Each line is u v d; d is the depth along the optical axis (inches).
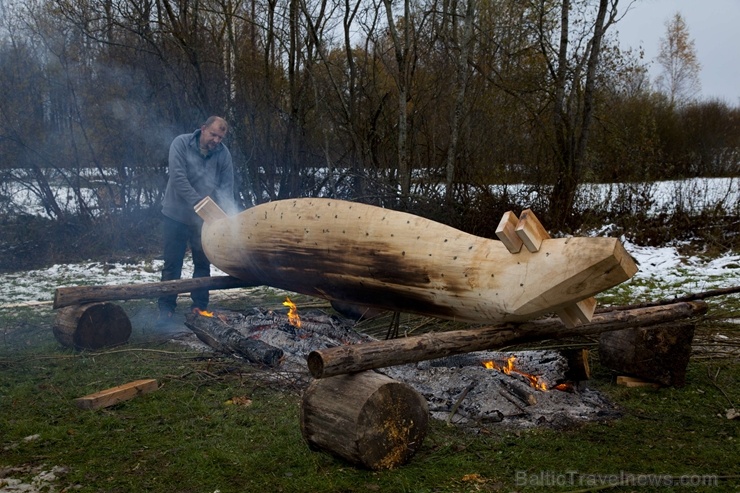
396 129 427.5
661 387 165.3
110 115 421.1
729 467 119.9
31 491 112.0
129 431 137.9
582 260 114.0
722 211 418.0
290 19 432.1
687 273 324.5
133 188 447.2
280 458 123.1
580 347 187.5
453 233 143.1
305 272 181.8
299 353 188.4
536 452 125.4
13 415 147.9
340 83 465.1
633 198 450.3
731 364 183.5
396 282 152.9
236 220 207.6
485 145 428.8
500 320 134.4
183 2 433.7
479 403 147.0
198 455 124.2
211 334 198.5
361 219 163.2
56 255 387.9
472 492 109.3
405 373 164.4
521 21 474.0
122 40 435.8
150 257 393.4
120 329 208.4
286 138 448.8
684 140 668.1
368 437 114.9
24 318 250.7
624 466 119.6
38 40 411.2
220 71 451.8
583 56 463.8
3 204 414.3
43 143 409.1
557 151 450.9
